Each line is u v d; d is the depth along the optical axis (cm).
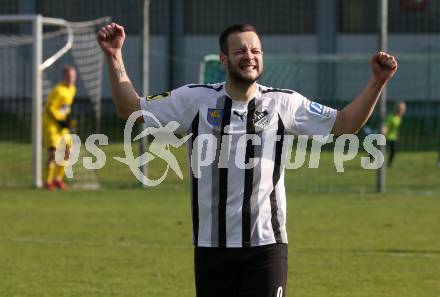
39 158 4575
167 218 3488
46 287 2236
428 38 7431
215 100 1330
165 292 2191
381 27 4153
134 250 2783
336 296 2147
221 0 7450
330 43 7594
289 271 2455
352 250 2788
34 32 4462
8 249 2794
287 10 7550
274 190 1338
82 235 3072
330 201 4078
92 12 7431
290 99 1341
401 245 2880
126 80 1333
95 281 2314
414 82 7469
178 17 7406
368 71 7525
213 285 1344
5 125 7006
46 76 7062
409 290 2219
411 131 7162
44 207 3816
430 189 4603
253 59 1293
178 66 7400
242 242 1321
